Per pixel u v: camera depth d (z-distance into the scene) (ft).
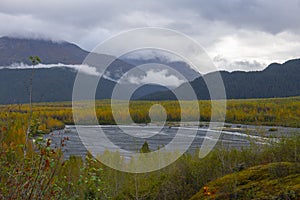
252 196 20.56
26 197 12.82
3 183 12.96
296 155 25.39
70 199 14.96
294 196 18.57
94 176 14.96
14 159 13.55
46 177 13.43
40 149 13.23
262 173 23.45
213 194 23.09
